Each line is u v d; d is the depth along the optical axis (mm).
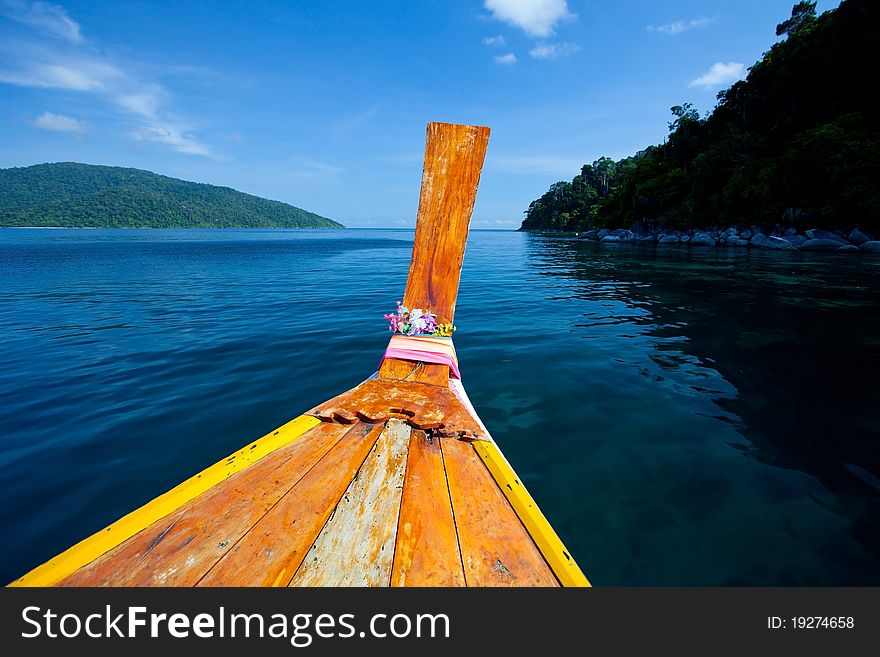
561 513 2707
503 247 39062
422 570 1385
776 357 5754
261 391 4715
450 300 3814
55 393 4672
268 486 1778
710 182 41812
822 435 3646
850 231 29250
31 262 23938
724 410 4156
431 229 4219
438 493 1763
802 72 36625
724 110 48750
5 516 2705
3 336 7219
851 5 33781
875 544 2412
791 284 12797
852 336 6758
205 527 1541
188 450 3490
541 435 3695
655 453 3393
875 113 31531
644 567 2266
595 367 5422
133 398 4535
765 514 2674
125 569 1363
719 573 2223
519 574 1395
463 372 5270
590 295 11398
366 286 14000
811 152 31578
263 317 8789
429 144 4457
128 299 11297
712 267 18344
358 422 2361
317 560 1409
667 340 6688
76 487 3002
